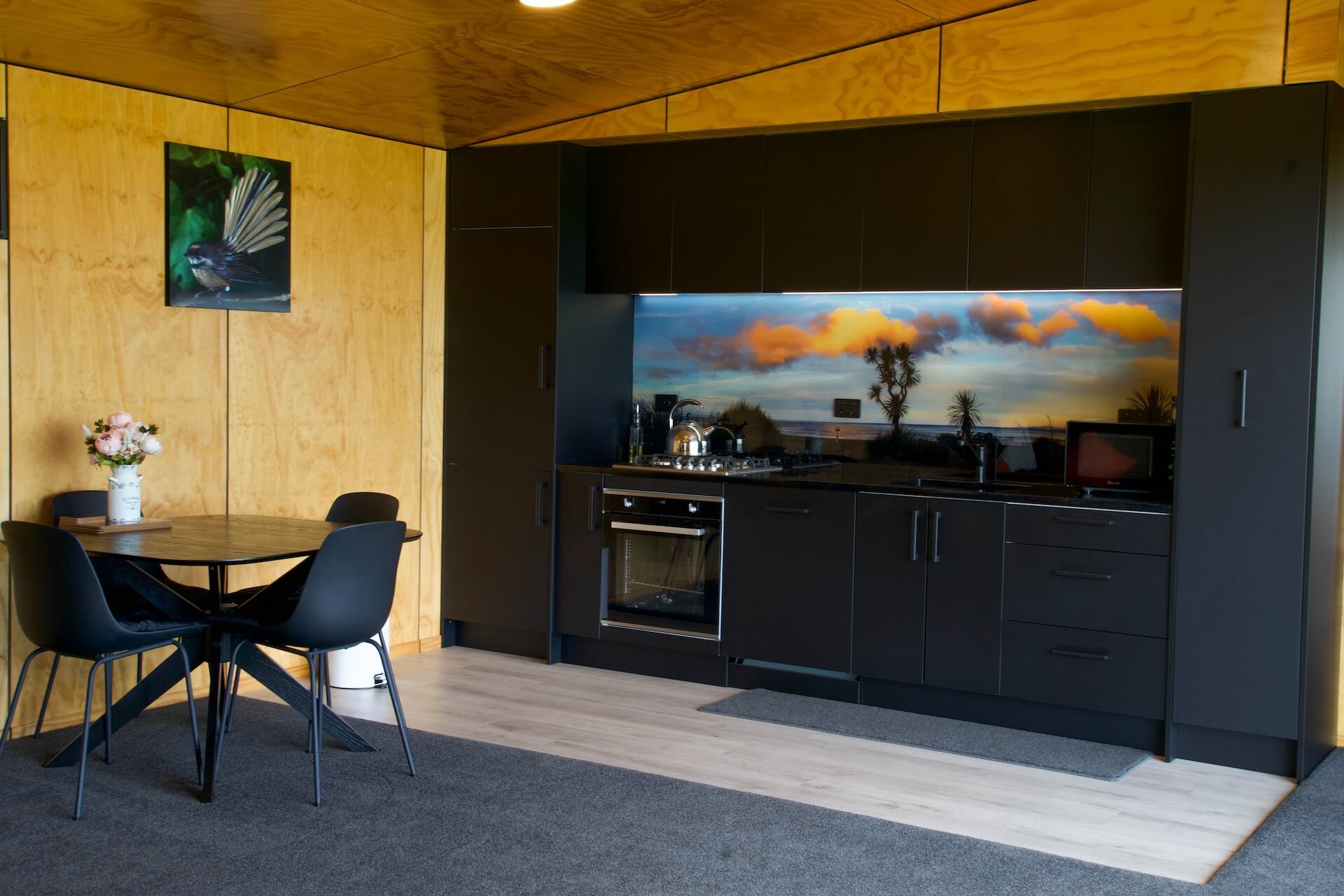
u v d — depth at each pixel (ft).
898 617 15.87
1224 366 13.69
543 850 11.02
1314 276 13.16
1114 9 14.15
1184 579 14.02
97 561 13.43
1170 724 14.20
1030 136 15.49
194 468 15.99
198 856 10.80
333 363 17.80
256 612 13.75
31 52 13.58
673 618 17.53
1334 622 14.38
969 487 16.11
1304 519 13.34
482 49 14.43
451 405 19.45
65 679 14.74
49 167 14.25
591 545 18.21
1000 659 15.23
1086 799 12.84
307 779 12.92
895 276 16.47
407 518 19.07
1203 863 11.13
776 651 16.74
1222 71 13.53
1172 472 15.15
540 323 18.49
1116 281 15.02
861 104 15.89
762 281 17.46
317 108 16.57
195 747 13.07
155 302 15.46
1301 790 13.14
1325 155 13.05
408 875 10.44
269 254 16.78
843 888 10.30
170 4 12.29
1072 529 14.73
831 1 13.79
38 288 14.17
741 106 16.75
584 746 14.35
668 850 11.07
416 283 19.06
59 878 10.27
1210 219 13.69
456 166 19.25
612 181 18.60
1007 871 10.74
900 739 14.76
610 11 13.48
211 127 16.07
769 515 16.70
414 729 14.92
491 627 19.49
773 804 12.35
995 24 14.90
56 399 14.40
